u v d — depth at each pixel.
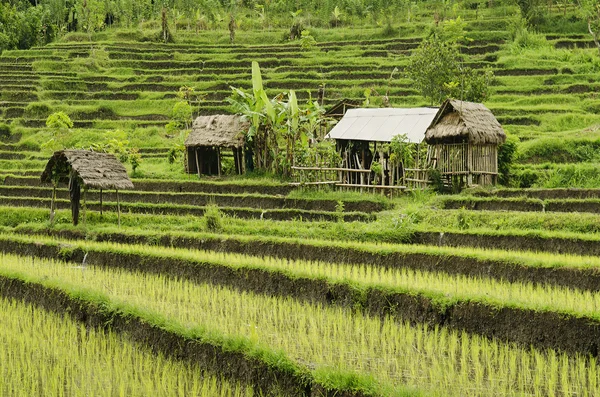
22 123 53.97
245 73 65.25
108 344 13.35
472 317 13.69
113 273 20.05
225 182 35.28
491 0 78.19
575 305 14.09
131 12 84.50
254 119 36.41
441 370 11.55
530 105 51.09
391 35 73.56
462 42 66.50
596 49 62.41
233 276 18.36
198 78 63.72
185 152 39.50
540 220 23.97
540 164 35.69
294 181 34.78
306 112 36.56
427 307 14.34
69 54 69.19
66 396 11.06
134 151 39.84
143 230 26.81
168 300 16.39
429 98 48.06
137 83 62.19
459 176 30.77
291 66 65.00
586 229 23.22
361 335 13.52
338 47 70.00
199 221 28.89
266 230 26.31
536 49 63.69
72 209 29.00
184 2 83.25
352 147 34.28
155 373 11.77
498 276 18.09
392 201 29.70
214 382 11.20
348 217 28.09
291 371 10.88
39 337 13.75
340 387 10.12
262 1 90.69
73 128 53.59
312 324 13.88
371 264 20.36
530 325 12.96
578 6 71.25
